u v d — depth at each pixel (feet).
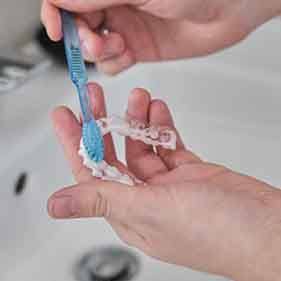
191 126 4.12
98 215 2.24
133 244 2.43
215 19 3.07
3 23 3.87
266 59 4.01
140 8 2.92
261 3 3.07
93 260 3.44
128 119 2.72
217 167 2.52
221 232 2.18
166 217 2.21
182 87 4.11
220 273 2.30
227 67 4.01
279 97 3.95
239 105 4.06
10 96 3.65
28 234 3.36
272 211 2.19
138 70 4.01
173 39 3.15
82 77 2.55
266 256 2.13
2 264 3.20
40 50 3.93
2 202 3.13
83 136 2.44
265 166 3.92
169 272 3.38
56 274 3.34
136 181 2.43
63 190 2.20
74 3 2.66
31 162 3.28
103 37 2.91
